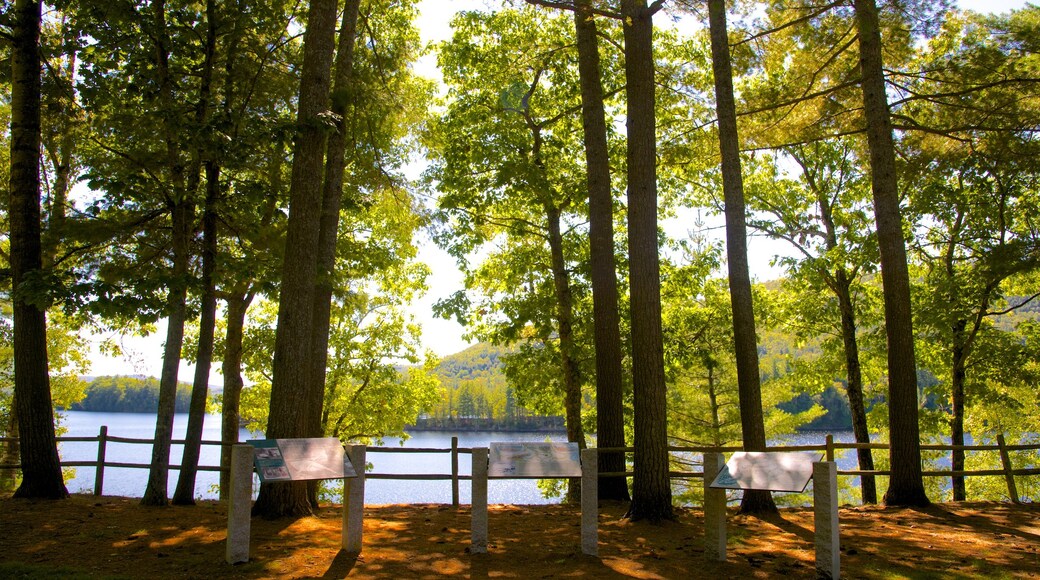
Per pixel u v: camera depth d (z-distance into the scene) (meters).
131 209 9.97
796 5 11.88
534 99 16.02
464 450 10.25
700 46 15.52
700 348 18.09
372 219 16.36
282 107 11.67
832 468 5.86
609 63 15.43
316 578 5.75
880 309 18.12
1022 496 20.47
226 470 10.05
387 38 12.76
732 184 9.95
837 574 5.77
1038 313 17.69
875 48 10.96
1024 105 11.50
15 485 16.41
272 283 9.64
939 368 17.56
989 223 14.59
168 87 9.30
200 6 10.37
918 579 5.95
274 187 10.46
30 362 9.33
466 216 16.12
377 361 22.97
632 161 9.19
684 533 7.96
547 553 6.90
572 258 16.88
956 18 11.89
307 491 8.77
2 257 15.44
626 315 16.45
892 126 12.15
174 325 9.66
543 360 16.75
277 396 8.38
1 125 13.80
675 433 20.78
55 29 11.49
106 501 9.65
